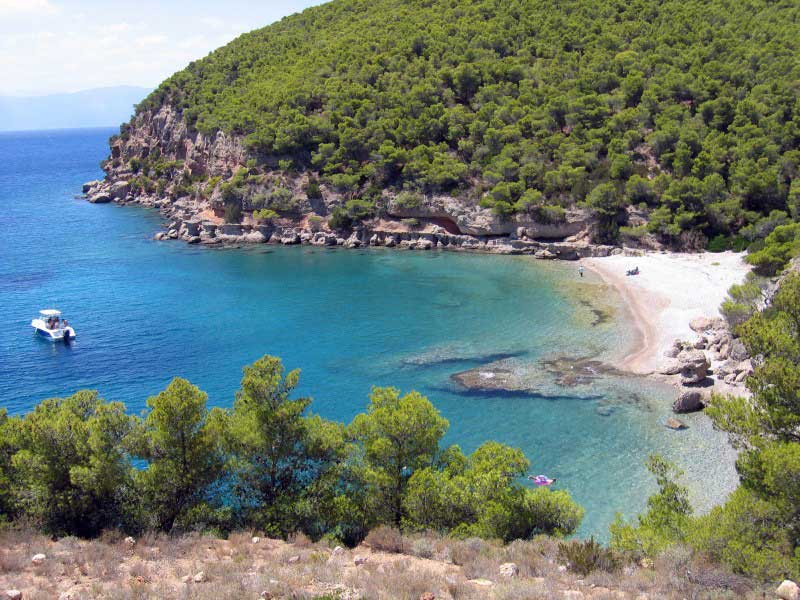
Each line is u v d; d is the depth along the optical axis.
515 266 90.38
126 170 172.12
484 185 102.88
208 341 63.88
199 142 135.12
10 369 56.97
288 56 146.75
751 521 19.20
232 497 26.77
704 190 89.25
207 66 160.12
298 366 56.91
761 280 65.75
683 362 50.88
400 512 26.02
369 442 26.69
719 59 111.94
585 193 96.81
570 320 66.69
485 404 48.00
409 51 129.50
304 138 114.88
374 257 98.75
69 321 70.44
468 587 17.70
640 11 132.62
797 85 98.19
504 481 25.44
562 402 47.88
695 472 37.31
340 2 174.38
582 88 110.94
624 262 86.25
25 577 18.34
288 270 92.06
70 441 24.05
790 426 20.06
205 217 117.75
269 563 20.17
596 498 35.41
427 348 60.50
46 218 136.88
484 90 114.56
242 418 26.22
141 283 86.00
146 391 52.28
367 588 17.58
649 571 19.00
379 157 109.88
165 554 21.00
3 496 24.62
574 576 19.22
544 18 134.00
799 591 16.12
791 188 85.38
